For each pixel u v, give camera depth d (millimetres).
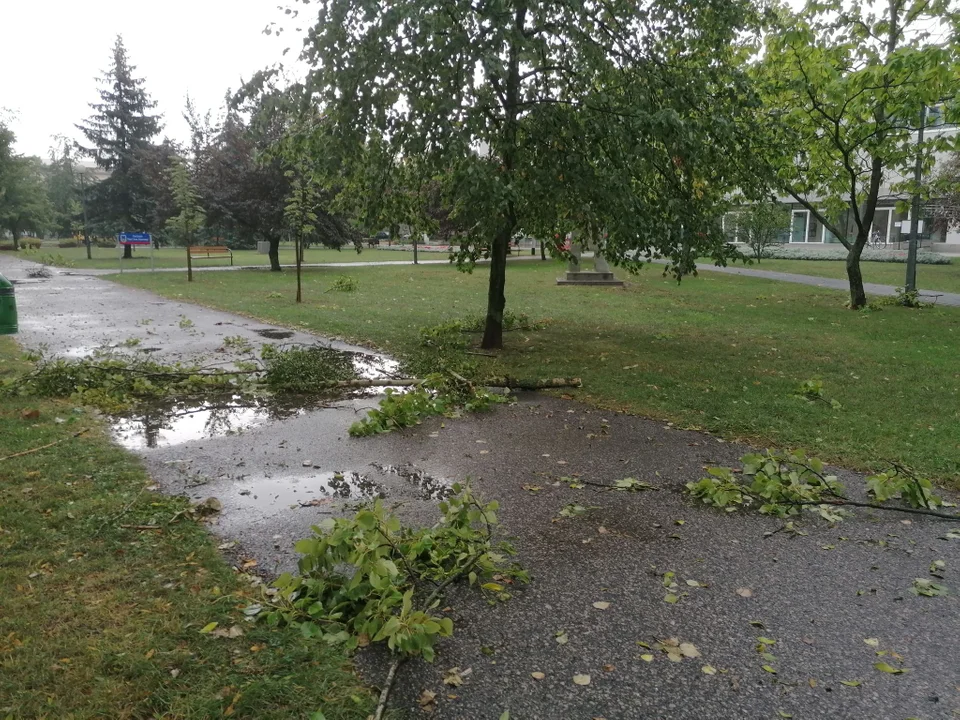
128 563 3711
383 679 2832
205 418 6902
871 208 15820
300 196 17938
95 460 5379
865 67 14062
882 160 15586
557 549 4035
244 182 29047
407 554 3674
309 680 2781
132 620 3158
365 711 2623
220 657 2904
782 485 4754
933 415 6887
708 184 11312
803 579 3707
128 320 13930
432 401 7172
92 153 47375
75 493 4656
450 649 3055
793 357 10000
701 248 9859
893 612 3393
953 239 41562
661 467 5457
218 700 2637
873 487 4828
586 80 9508
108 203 46875
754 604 3453
